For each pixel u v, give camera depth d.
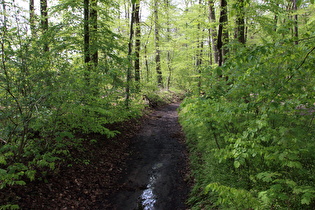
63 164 5.16
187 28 13.59
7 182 3.46
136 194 4.84
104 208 4.28
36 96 4.17
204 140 6.71
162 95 20.05
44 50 5.39
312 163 3.43
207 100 4.30
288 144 2.68
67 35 7.30
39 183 4.24
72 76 4.92
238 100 4.44
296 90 3.43
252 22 7.54
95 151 6.49
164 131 10.20
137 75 9.52
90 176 5.23
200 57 15.02
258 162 3.79
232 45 5.49
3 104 3.86
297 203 2.68
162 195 4.77
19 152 4.21
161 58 23.77
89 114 6.00
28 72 4.28
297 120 3.76
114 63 7.36
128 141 8.41
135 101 11.21
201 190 4.50
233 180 3.97
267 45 2.39
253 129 3.15
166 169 6.09
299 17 11.43
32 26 5.19
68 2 6.91
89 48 7.17
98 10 8.12
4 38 4.09
